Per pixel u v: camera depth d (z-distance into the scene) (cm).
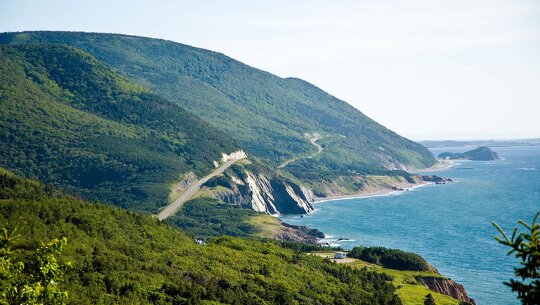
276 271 12444
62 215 11262
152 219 14125
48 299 3200
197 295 9281
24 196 12256
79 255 9400
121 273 9175
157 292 9000
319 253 18450
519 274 2253
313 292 11575
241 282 10856
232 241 14988
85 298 7806
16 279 3088
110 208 13375
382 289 13662
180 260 11125
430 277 16188
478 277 18538
